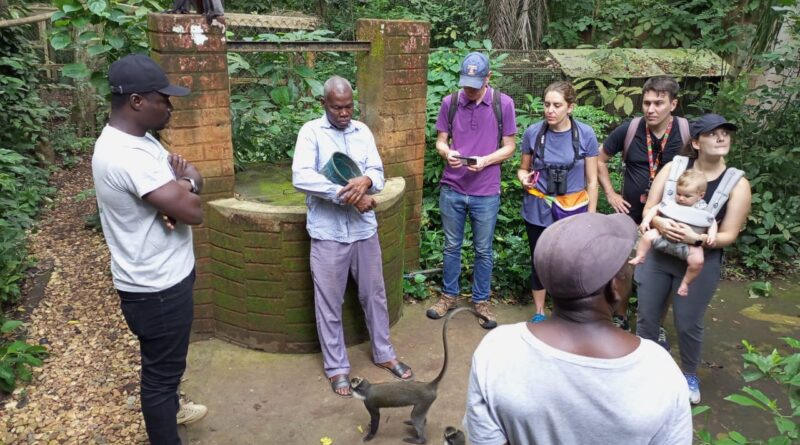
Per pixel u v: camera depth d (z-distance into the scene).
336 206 3.03
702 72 7.39
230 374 3.33
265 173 4.21
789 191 5.32
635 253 3.16
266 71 3.93
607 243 1.18
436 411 3.04
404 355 3.55
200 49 3.12
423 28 3.83
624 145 3.46
